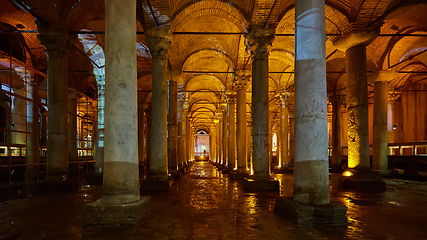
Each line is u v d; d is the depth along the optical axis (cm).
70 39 1069
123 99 546
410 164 1583
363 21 1040
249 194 925
